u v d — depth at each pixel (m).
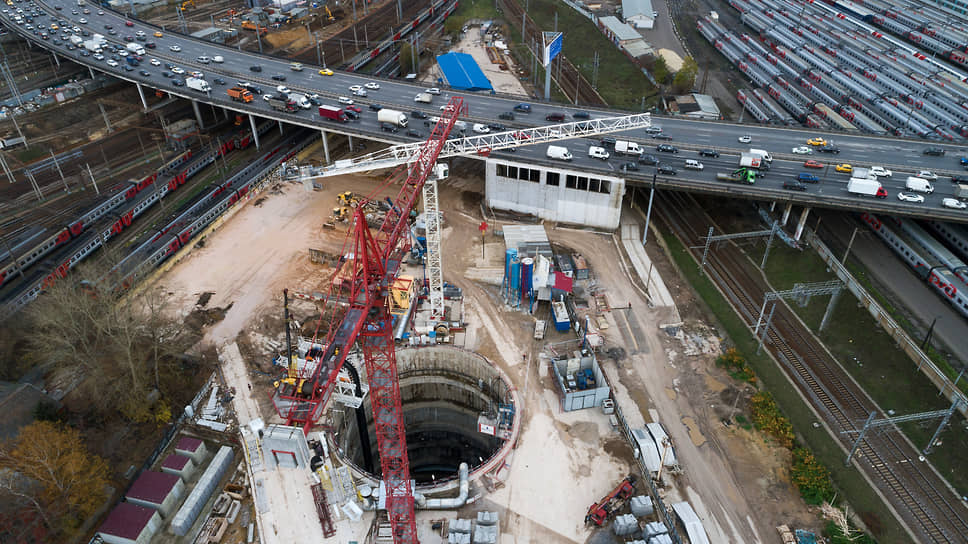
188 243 155.12
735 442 110.00
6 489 95.19
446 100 196.88
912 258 149.00
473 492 101.75
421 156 124.56
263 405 115.44
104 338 115.31
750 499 101.31
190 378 120.50
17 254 152.38
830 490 102.19
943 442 110.56
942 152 166.75
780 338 131.62
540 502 100.31
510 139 155.50
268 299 138.88
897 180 155.75
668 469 105.00
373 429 133.75
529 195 163.50
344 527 96.12
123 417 114.00
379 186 178.50
